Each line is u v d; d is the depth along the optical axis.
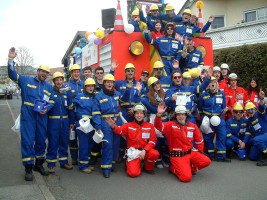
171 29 6.36
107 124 4.86
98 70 5.89
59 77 4.98
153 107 5.24
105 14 9.87
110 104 4.91
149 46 6.57
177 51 6.52
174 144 4.78
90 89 5.22
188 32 7.23
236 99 6.90
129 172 4.73
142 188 4.15
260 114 5.79
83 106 5.11
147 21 7.34
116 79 6.19
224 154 5.71
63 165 5.20
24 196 3.62
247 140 5.97
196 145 4.92
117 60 6.21
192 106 5.56
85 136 4.99
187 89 5.53
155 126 4.73
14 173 4.62
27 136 4.34
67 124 5.11
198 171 5.04
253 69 11.73
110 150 4.79
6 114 13.85
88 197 3.78
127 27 6.14
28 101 4.43
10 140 7.32
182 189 4.09
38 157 4.69
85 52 9.00
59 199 3.71
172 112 5.35
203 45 7.47
